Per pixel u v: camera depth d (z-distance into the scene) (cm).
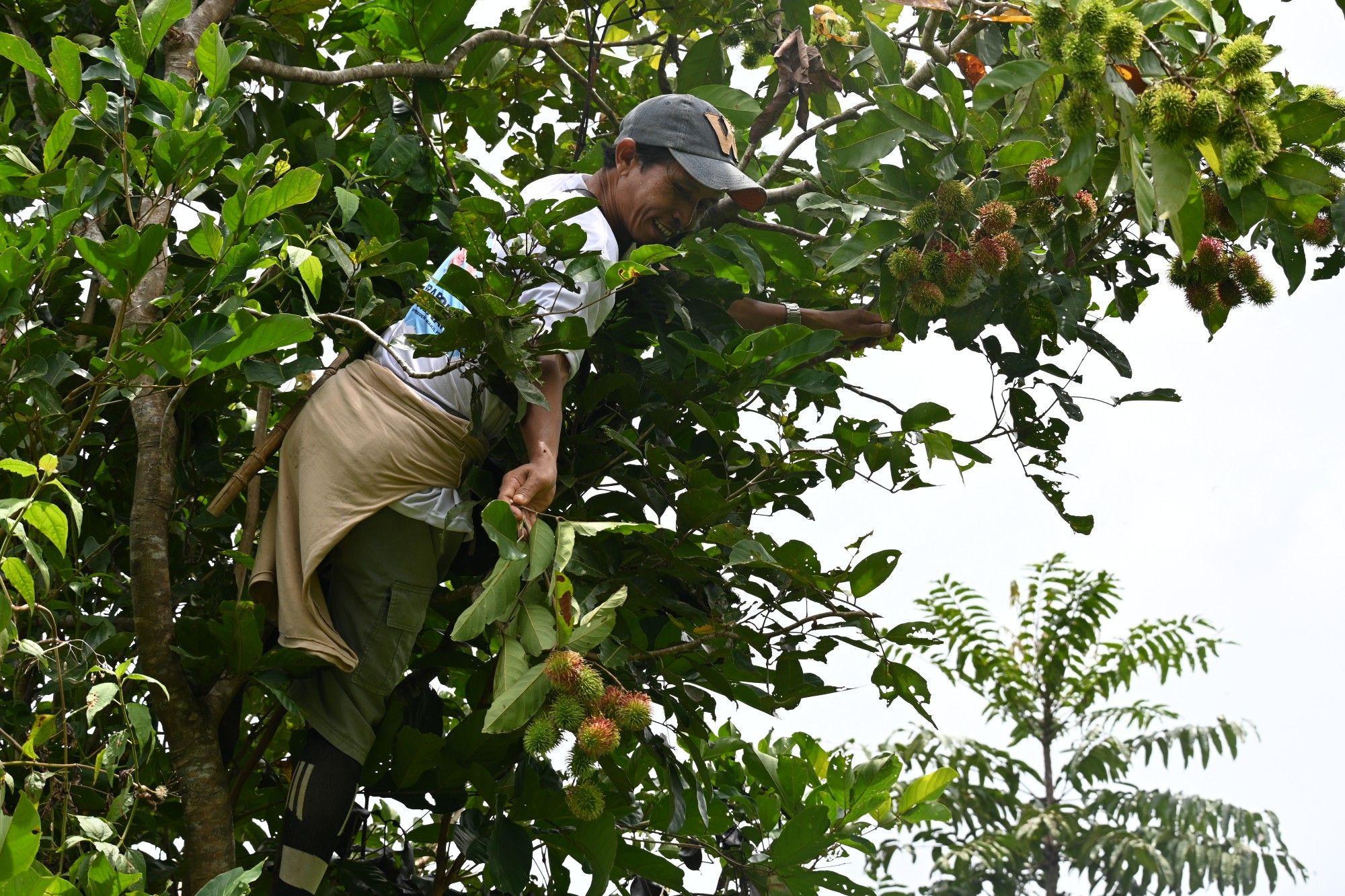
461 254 261
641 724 227
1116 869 1003
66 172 241
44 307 280
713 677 285
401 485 244
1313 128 264
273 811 314
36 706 280
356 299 254
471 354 235
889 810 336
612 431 281
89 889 205
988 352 322
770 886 308
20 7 306
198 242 230
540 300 251
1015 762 1064
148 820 298
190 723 248
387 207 282
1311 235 297
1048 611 1092
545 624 232
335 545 243
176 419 284
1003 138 292
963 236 293
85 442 297
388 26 321
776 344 289
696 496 272
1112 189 268
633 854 288
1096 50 247
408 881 307
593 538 280
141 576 250
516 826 270
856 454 301
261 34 326
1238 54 245
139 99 264
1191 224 263
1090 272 330
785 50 384
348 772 242
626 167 284
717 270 339
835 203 307
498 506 229
